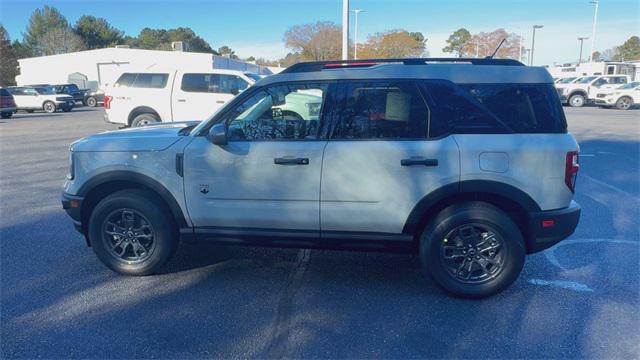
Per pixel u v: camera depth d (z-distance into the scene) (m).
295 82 3.89
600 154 11.00
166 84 12.05
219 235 4.06
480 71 3.71
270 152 3.83
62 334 3.29
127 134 4.32
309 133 3.85
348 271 4.40
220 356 3.03
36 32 70.25
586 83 29.55
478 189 3.62
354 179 3.73
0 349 3.11
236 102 3.98
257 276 4.29
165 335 3.28
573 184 3.65
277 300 3.81
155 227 4.11
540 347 3.13
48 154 11.45
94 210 4.17
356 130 3.79
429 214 3.80
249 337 3.25
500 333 3.30
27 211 6.43
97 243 4.23
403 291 3.97
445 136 3.66
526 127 3.62
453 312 3.60
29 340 3.21
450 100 3.69
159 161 4.02
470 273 3.79
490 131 3.63
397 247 3.86
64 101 29.64
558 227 3.66
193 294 3.92
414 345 3.15
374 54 47.97
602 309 3.64
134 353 3.06
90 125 19.72
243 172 3.88
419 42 51.19
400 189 3.69
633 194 7.30
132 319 3.50
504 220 3.64
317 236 3.90
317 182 3.78
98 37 76.62
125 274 4.28
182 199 4.03
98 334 3.29
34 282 4.16
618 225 5.77
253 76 12.52
